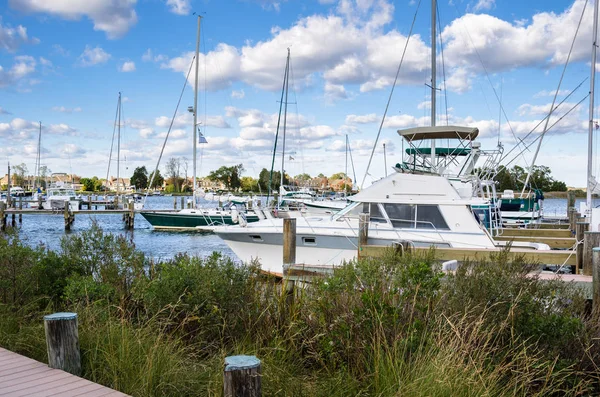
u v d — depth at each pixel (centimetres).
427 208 1196
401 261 679
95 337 525
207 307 586
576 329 483
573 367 457
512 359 446
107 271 731
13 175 11331
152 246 2481
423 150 1570
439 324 467
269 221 1433
